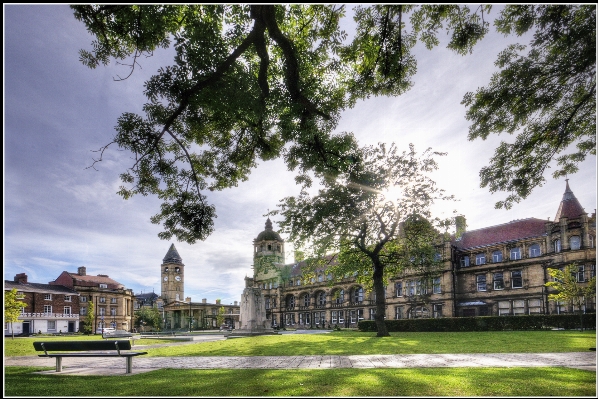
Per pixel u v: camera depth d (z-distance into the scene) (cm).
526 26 1188
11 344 2806
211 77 1205
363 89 1503
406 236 3188
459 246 5756
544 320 3378
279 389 782
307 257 3316
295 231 2666
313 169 1675
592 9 1079
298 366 1156
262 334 3838
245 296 4038
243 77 1267
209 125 1634
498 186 1591
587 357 1219
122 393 780
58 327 8131
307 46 1513
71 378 1009
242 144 1739
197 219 1561
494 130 1464
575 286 3275
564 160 1481
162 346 2500
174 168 1587
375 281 3127
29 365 1355
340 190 2317
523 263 4941
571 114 1352
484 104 1412
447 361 1185
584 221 4375
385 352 1518
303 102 1359
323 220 2575
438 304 5553
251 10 1161
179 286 12000
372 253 3125
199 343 2733
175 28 1277
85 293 8894
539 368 977
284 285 8344
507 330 3500
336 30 1395
